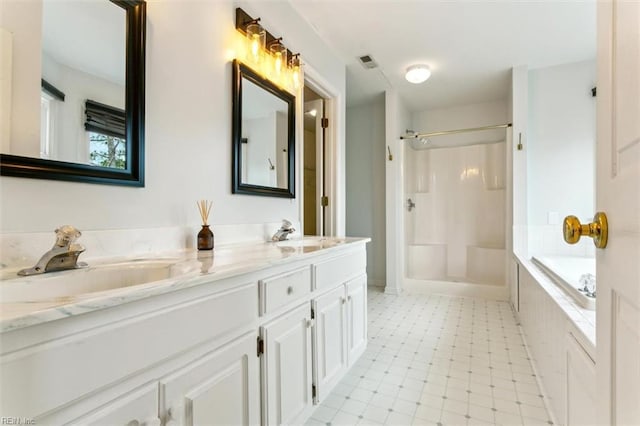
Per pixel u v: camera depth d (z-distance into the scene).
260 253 1.35
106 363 0.63
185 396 0.81
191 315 0.83
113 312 0.65
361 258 2.10
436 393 1.68
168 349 0.77
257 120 1.88
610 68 0.61
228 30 1.69
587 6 2.20
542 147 3.21
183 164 1.43
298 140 2.29
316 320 1.49
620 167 0.56
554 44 2.72
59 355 0.56
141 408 0.70
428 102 4.09
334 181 2.91
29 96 0.94
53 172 0.98
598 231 0.64
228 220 1.68
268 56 1.97
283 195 2.09
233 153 1.69
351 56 2.90
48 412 0.55
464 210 4.14
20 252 0.91
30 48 0.94
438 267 4.20
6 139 0.89
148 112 1.28
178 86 1.41
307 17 2.33
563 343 1.34
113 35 1.16
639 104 0.49
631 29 0.52
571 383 1.22
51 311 0.54
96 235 1.09
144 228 1.25
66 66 1.03
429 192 4.35
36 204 0.95
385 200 4.13
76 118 1.05
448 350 2.20
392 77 3.38
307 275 1.43
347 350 1.83
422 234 4.37
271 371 1.16
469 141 4.16
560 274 1.98
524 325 2.50
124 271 1.02
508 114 3.61
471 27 2.46
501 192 3.88
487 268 3.78
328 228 2.92
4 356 0.50
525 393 1.68
